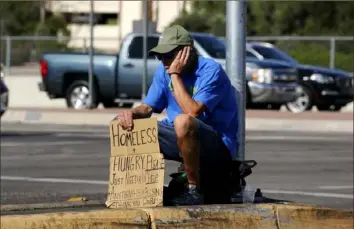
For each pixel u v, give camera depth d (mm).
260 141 46719
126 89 61938
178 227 16047
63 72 63281
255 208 16875
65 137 48531
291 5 123875
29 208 18234
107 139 47438
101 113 58156
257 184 32062
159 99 17984
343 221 17922
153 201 16625
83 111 59406
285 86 60906
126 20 152875
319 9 123062
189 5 144375
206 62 17484
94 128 55250
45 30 152375
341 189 31141
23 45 104625
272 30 125750
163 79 17875
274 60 63188
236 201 17688
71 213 15453
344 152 41969
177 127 16625
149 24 62156
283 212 17125
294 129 54219
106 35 156125
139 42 61750
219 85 17328
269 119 54969
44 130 53438
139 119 17016
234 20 19234
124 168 17078
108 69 62125
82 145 44438
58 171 35188
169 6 145875
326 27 123562
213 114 17516
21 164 37281
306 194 29969
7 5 151375
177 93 16969
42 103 76312
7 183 31875
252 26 127500
